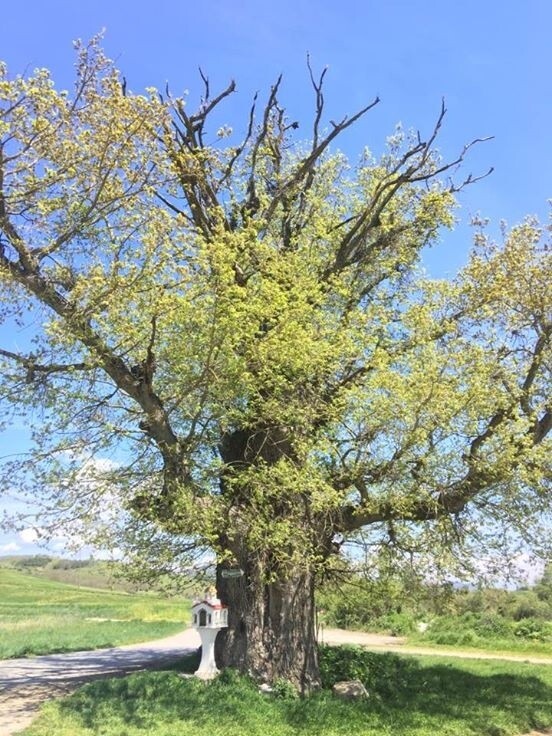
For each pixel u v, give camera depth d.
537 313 13.18
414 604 14.02
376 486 11.88
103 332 10.69
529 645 27.23
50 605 53.53
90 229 10.63
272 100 15.62
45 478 10.98
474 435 11.99
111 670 15.59
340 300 14.99
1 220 10.22
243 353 11.07
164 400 11.68
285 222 15.46
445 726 10.96
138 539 11.51
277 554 12.05
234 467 12.12
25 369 10.98
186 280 10.27
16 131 9.66
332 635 30.86
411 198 16.58
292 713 10.80
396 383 11.05
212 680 11.96
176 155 12.74
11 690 12.46
